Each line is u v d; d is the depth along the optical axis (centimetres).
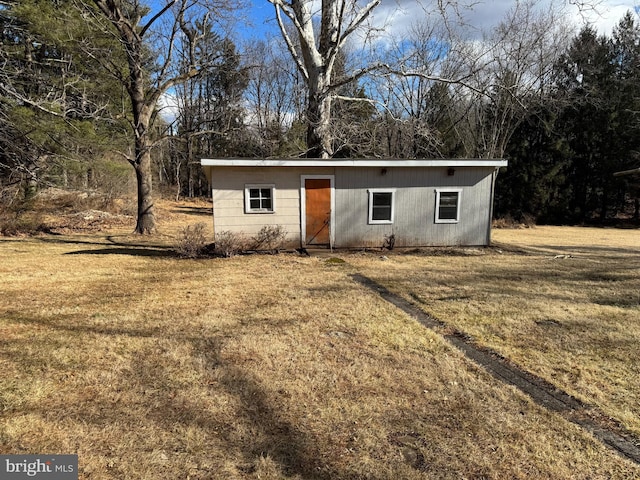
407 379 361
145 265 927
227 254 1054
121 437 270
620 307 609
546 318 550
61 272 836
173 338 450
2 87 1120
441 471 244
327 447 264
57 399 317
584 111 2667
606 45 2672
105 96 1436
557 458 258
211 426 285
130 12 1548
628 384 361
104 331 471
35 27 1184
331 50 1229
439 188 1195
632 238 1845
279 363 388
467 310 582
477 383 356
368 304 600
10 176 1475
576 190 2836
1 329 474
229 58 1823
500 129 2350
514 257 1098
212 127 2853
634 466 251
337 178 1149
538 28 2152
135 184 2314
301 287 708
